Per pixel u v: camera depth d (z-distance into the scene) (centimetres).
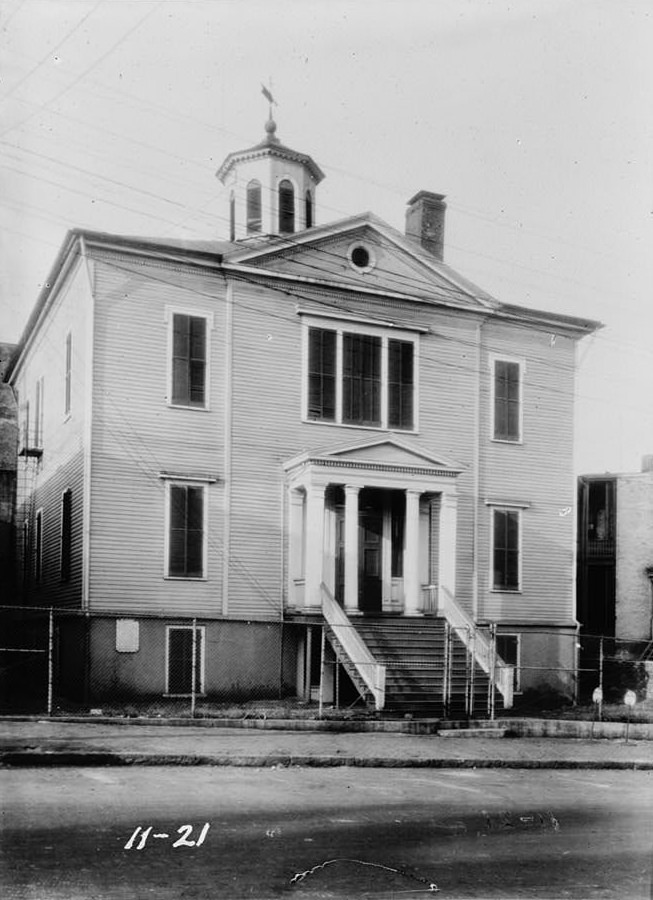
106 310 2389
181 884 852
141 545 2377
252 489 2512
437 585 2612
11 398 3478
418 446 2578
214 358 2503
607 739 2250
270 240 2602
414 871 937
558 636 2888
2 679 2520
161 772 1429
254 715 2145
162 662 2355
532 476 2919
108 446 2366
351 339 2680
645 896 886
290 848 991
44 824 1027
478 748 1898
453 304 2814
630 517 3606
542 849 1052
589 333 3053
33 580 2866
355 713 2209
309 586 2433
